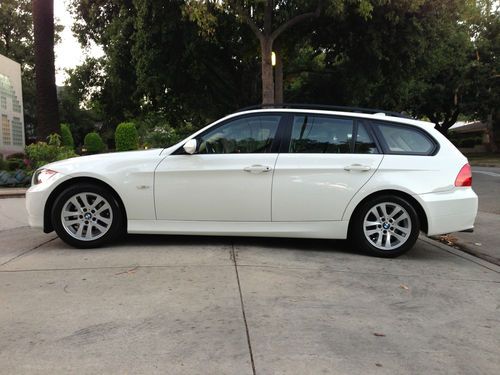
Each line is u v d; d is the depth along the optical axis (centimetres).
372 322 407
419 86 3125
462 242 749
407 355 351
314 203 608
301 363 334
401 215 613
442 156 623
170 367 326
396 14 1531
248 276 510
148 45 1816
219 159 610
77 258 576
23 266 546
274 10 1452
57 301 438
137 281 490
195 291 464
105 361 333
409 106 4025
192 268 534
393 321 411
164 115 2653
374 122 631
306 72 2500
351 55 1902
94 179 614
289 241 676
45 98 1628
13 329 382
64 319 400
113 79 2184
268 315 413
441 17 1647
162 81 1952
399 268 570
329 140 624
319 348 357
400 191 610
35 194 617
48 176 620
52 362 331
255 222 612
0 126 1944
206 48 1861
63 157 1454
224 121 628
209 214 611
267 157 611
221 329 384
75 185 613
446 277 543
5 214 927
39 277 504
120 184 605
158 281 490
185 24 1673
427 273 555
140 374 317
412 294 480
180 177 607
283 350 352
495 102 3672
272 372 322
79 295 452
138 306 427
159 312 414
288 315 415
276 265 554
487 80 3584
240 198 607
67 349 350
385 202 611
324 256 606
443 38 1795
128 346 355
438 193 612
